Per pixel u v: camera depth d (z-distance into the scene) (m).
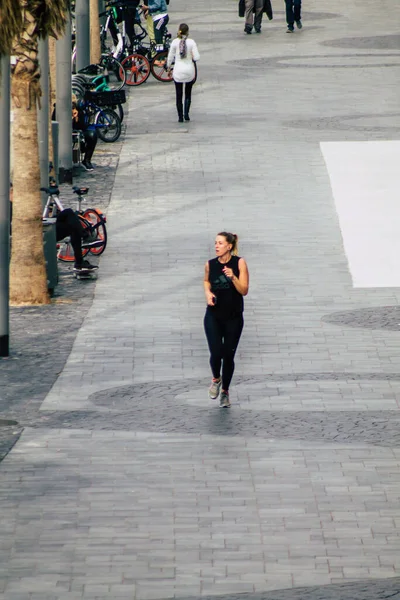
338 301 45.78
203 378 37.19
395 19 113.94
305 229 55.31
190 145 69.94
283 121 75.31
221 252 33.69
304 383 36.56
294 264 50.41
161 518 26.73
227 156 67.50
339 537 25.69
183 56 74.12
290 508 27.28
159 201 59.66
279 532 25.97
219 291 33.66
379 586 23.33
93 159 67.44
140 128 74.25
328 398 35.16
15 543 25.44
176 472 29.53
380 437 31.95
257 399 35.12
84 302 46.03
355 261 50.88
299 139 70.81
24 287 45.91
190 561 24.52
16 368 38.31
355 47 99.38
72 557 24.72
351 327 42.50
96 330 42.47
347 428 32.62
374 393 35.62
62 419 33.50
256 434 32.22
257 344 40.59
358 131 72.44
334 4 123.50
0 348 39.56
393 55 96.00
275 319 43.41
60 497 27.95
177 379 37.06
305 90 83.88
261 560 24.56
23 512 27.08
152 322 43.34
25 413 34.03
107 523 26.48
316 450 31.00
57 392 35.88
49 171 54.44
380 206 58.72
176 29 108.81
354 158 66.75
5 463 30.16
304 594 22.98
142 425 32.97
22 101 44.56
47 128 51.34
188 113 75.62
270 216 57.25
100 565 24.36
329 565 24.31
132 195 60.72
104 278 49.03
